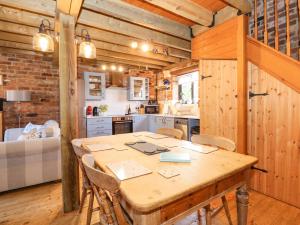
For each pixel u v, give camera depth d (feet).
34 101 15.33
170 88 18.76
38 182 8.67
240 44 8.34
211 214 4.97
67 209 6.79
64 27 6.65
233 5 7.64
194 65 15.76
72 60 6.80
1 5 7.84
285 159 7.39
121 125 17.44
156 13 9.07
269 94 7.77
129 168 3.87
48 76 15.87
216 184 3.79
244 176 4.45
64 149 6.72
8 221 6.28
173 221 3.10
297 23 7.10
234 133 8.87
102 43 12.26
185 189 2.98
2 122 13.69
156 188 3.02
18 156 8.16
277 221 6.23
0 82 13.87
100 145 5.90
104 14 8.54
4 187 7.93
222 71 9.29
